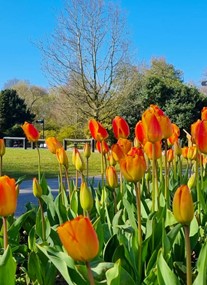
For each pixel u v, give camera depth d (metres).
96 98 30.31
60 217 3.45
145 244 2.55
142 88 32.97
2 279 1.92
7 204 2.16
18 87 68.50
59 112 40.50
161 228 2.64
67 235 1.56
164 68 49.12
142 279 2.54
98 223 2.67
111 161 3.64
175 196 1.74
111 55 30.20
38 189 3.12
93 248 1.58
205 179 4.40
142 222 3.14
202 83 26.41
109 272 1.89
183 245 2.78
